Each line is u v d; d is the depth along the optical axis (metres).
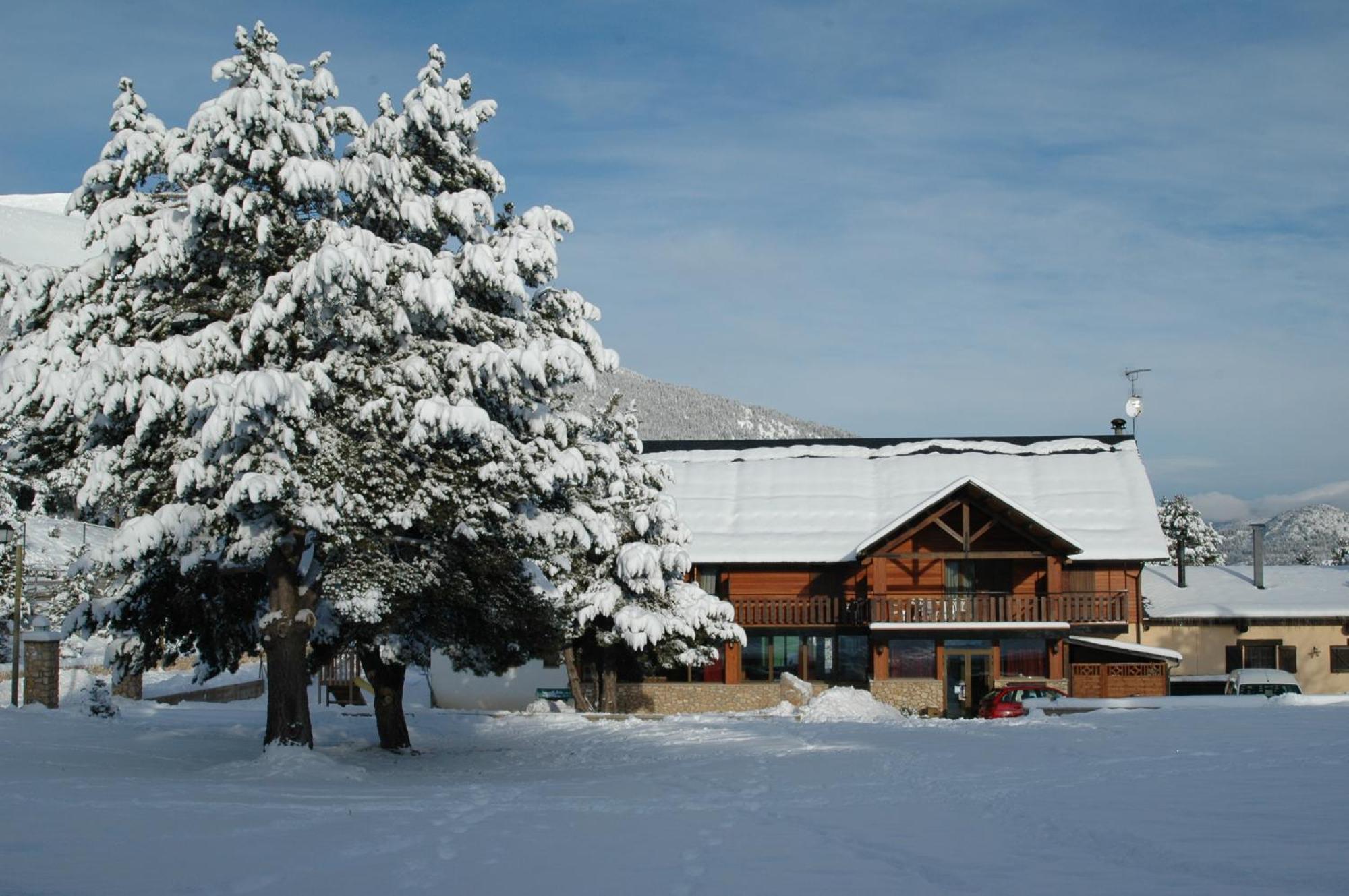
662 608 37.62
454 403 19.77
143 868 9.55
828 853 10.02
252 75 19.77
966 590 45.34
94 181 20.44
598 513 36.41
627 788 16.09
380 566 20.86
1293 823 10.68
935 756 18.80
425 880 9.13
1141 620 44.72
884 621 43.25
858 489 49.75
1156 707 29.44
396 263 20.06
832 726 27.61
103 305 20.09
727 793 15.18
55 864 9.69
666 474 39.19
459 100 22.81
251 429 18.45
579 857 10.09
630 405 39.59
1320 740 18.67
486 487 21.41
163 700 36.97
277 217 19.84
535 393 22.66
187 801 13.67
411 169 21.34
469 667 28.36
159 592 22.88
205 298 20.72
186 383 18.73
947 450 52.56
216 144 19.52
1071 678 42.94
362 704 44.56
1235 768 15.28
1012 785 14.39
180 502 19.80
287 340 19.44
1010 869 9.05
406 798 14.76
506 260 21.12
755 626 45.44
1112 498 47.19
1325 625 45.22
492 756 24.27
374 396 19.83
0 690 34.91
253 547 19.38
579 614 35.88
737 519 48.38
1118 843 9.92
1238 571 51.69
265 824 11.99
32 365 19.44
